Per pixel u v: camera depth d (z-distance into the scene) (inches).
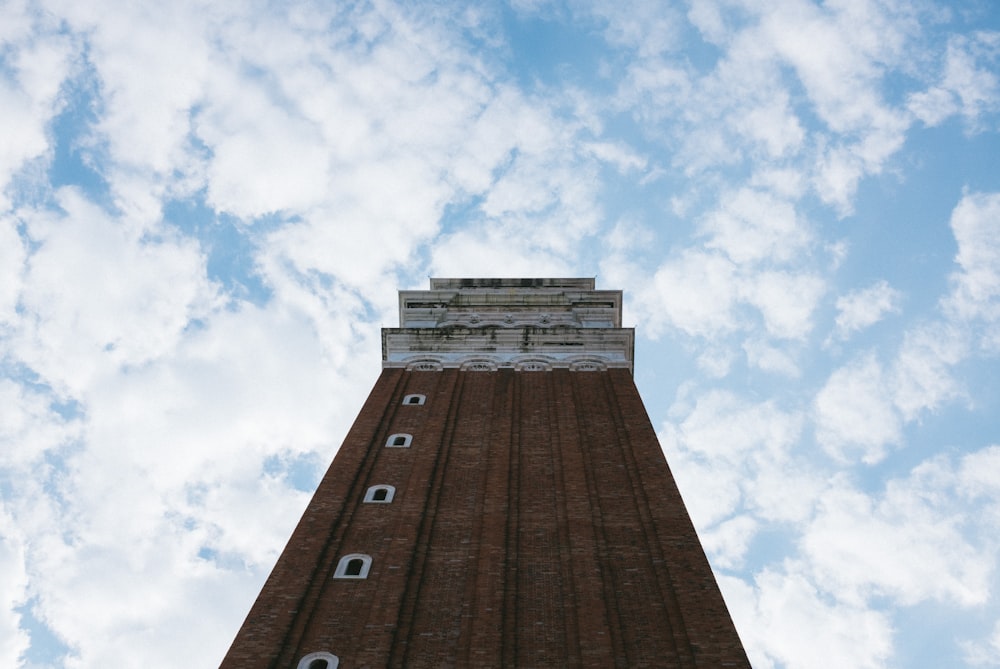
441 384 2158.0
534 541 1414.9
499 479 1612.9
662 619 1219.9
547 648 1162.6
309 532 1429.6
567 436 1814.7
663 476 1615.4
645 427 1844.2
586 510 1494.8
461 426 1887.3
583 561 1343.5
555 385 2139.5
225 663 1127.0
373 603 1244.5
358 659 1138.7
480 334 2421.3
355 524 1470.2
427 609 1240.2
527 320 2719.0
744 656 1142.3
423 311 2719.0
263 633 1179.3
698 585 1279.5
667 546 1380.4
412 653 1154.7
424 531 1443.2
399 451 1753.2
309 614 1229.1
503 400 2041.1
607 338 2409.0
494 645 1157.7
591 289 2950.3
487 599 1246.9
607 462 1700.3
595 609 1226.6
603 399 2043.6
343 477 1624.0
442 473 1656.0
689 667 1127.0
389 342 2412.6
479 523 1465.3
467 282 2992.1
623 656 1146.0
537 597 1264.8
